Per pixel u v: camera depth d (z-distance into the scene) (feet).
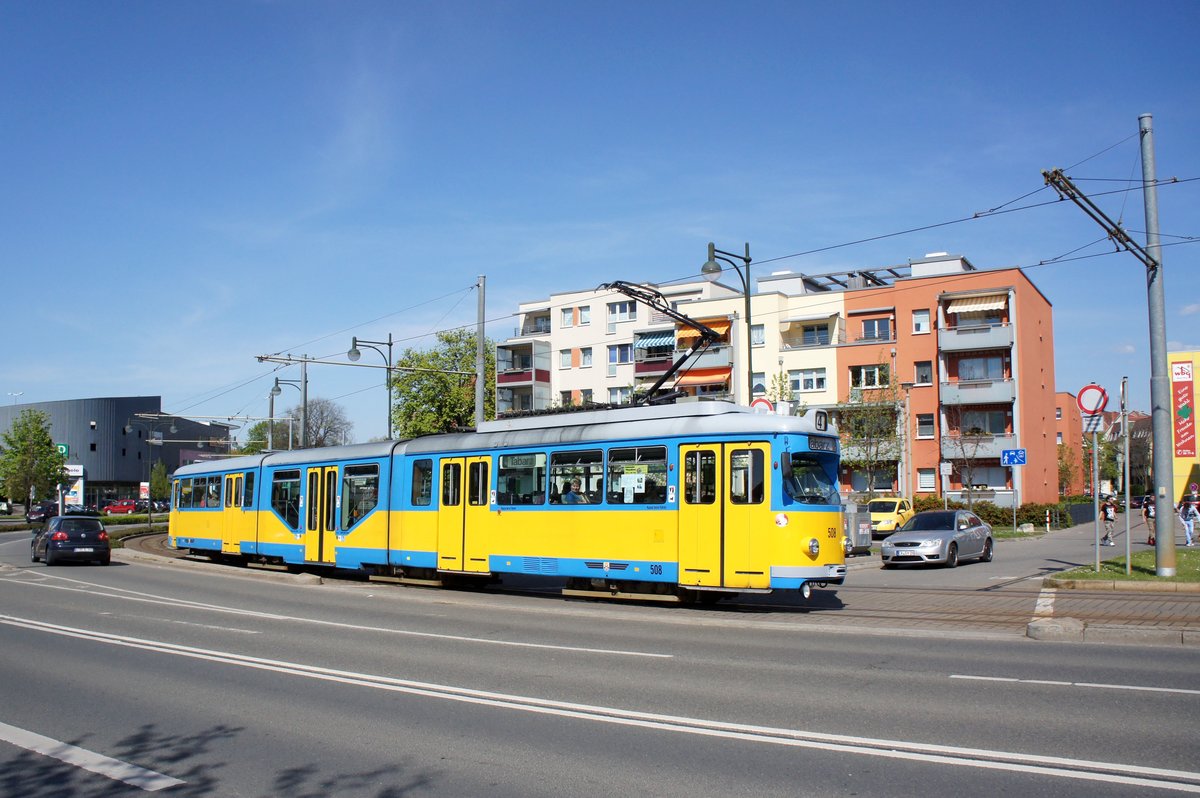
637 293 85.92
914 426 182.29
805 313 193.47
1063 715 26.53
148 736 26.23
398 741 25.26
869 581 73.87
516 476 65.46
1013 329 173.68
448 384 216.95
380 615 54.34
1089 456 275.18
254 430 326.24
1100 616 48.44
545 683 32.91
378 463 75.97
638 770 22.15
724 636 44.75
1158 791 19.72
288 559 85.30
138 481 322.55
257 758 23.85
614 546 59.16
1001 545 122.21
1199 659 35.68
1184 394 208.54
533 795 20.52
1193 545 113.09
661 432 57.93
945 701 28.78
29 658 39.52
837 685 31.71
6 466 244.22
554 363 229.25
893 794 19.95
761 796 20.06
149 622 51.60
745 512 54.08
